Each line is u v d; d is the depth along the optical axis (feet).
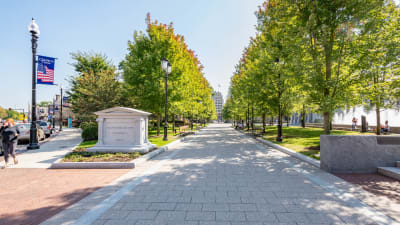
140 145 30.19
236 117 145.79
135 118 30.68
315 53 29.94
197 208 11.76
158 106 55.98
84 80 67.87
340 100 28.66
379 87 30.66
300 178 17.76
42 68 37.68
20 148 37.76
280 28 37.42
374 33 27.58
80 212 11.41
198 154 30.55
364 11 25.55
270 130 84.58
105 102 58.65
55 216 10.94
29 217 10.90
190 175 18.81
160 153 31.50
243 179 17.49
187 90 64.03
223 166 22.45
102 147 30.22
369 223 9.94
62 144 42.24
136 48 54.75
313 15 27.22
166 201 12.82
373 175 18.51
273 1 39.91
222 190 14.78
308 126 118.21
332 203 12.39
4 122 23.09
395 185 15.69
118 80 68.28
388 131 53.98
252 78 54.03
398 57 29.12
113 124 31.09
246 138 58.85
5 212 11.55
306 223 9.97
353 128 69.41
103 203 12.61
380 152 19.38
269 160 25.81
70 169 21.68
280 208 11.72
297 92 35.04
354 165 19.27
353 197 13.33
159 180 17.30
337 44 28.60
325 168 20.27
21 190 15.20
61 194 14.30
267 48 45.50
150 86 51.24
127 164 21.88
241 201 12.76
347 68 31.19
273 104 53.72
